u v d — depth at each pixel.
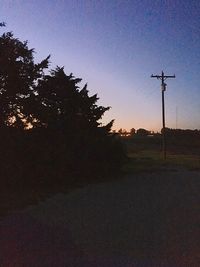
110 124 32.03
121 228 13.75
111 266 9.70
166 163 45.81
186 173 34.66
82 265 9.80
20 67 24.69
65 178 25.88
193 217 15.68
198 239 12.28
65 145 26.08
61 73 28.66
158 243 11.84
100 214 16.17
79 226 13.98
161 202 19.27
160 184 26.77
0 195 20.19
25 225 13.96
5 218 15.02
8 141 22.94
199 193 22.33
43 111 25.94
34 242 11.82
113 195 21.64
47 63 26.16
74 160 26.91
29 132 25.48
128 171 35.16
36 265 9.77
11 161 22.72
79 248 11.27
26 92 25.56
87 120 30.20
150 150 76.75
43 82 27.86
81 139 28.06
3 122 23.91
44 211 16.62
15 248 11.20
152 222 14.76
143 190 23.77
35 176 24.03
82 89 30.27
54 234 12.79
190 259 10.26
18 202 18.27
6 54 24.14
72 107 29.30
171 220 15.12
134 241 12.06
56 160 24.92
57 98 28.33
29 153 23.97
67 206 17.94
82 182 27.17
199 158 55.97
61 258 10.35
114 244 11.71
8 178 22.59
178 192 22.80
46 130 26.61
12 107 24.86
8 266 9.68
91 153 28.94
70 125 27.91
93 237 12.49
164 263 9.93
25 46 25.23
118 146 31.78
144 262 10.03
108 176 30.91
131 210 17.11
